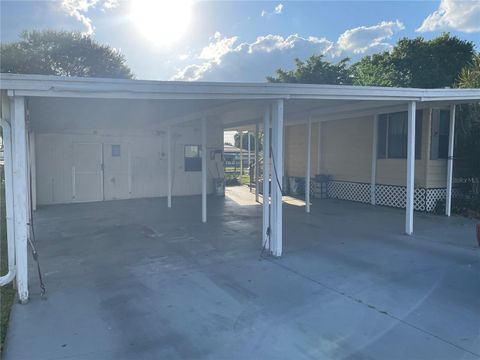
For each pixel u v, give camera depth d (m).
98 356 3.39
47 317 4.19
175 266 6.03
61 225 9.38
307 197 11.12
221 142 15.76
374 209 11.63
